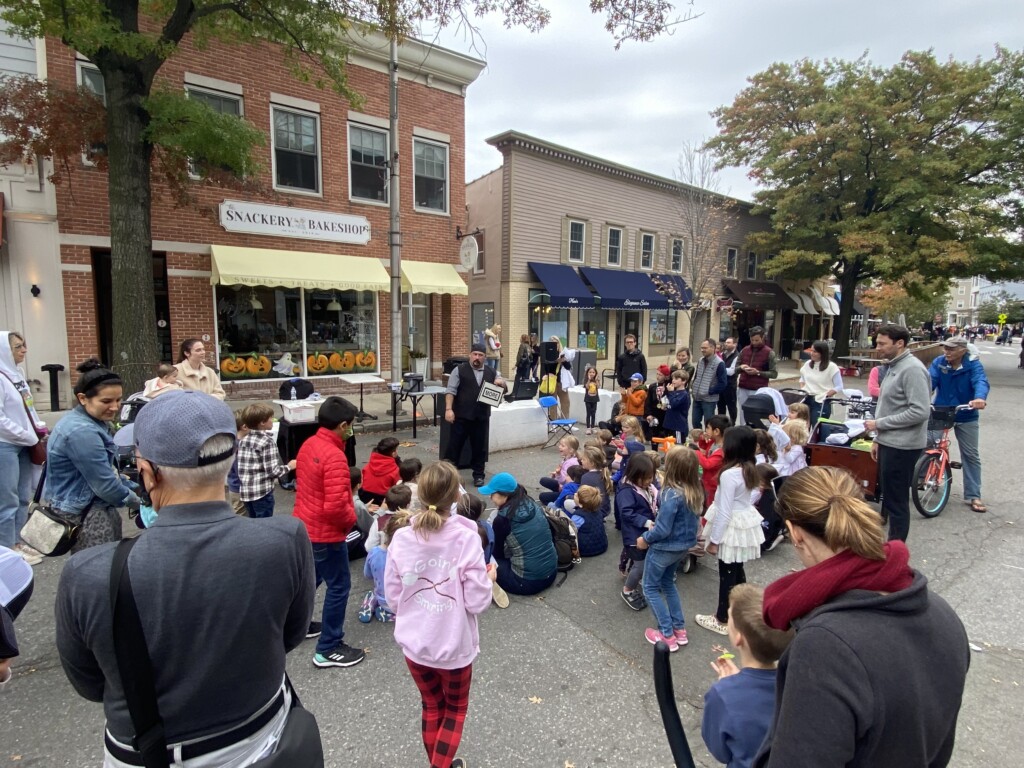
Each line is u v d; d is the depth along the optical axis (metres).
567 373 10.55
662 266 21.09
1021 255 19.91
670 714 1.53
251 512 4.00
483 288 17.97
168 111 7.09
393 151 10.31
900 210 19.81
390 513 3.82
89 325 9.39
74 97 7.50
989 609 3.68
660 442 6.42
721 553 3.34
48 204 8.94
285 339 11.78
